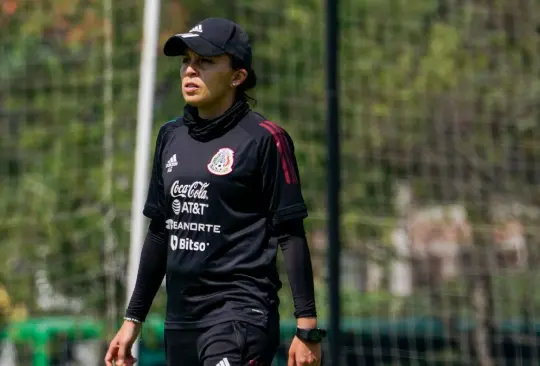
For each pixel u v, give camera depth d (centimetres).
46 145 3319
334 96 2592
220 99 1477
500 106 3603
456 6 3697
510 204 3581
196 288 1469
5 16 3362
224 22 1480
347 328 3472
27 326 3177
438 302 3556
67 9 3312
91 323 3136
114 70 3180
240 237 1456
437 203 3572
